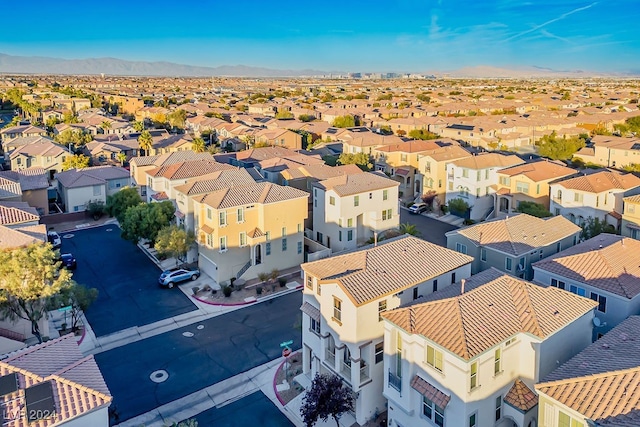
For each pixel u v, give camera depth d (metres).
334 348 31.81
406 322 27.12
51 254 37.81
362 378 30.64
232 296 47.97
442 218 73.62
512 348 26.33
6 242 40.94
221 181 57.22
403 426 28.53
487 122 129.38
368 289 30.31
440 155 79.06
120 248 61.25
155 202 58.88
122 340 40.38
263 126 140.62
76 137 114.94
